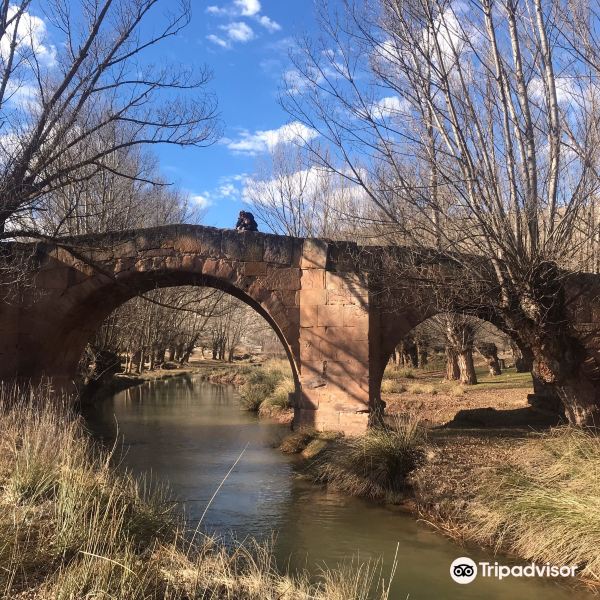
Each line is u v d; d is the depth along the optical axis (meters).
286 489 9.53
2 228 9.59
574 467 7.59
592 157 9.30
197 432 15.95
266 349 71.38
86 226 16.31
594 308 12.17
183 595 4.25
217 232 12.49
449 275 10.87
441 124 9.26
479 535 7.05
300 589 4.92
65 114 11.02
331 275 12.21
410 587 5.81
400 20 9.23
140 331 26.34
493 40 9.16
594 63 8.84
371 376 12.23
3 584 3.90
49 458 6.20
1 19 9.16
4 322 12.23
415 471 8.91
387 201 9.80
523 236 9.68
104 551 4.62
